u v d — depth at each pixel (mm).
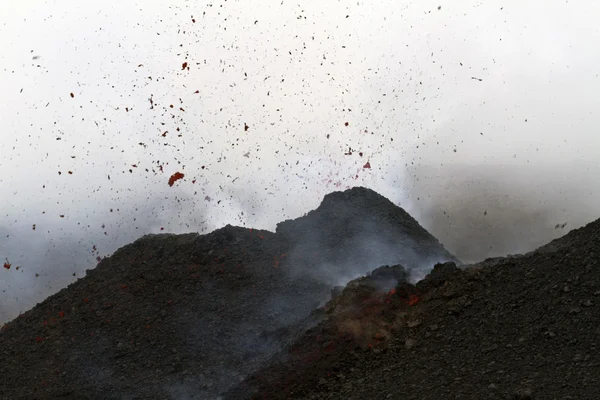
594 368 7914
